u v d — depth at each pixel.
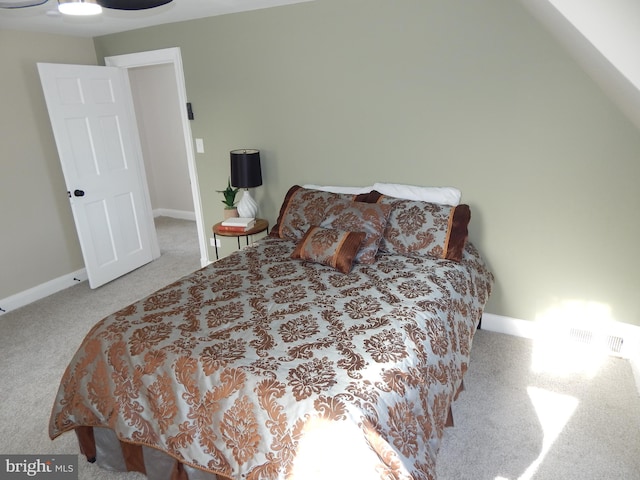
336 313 1.93
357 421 1.35
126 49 3.83
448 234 2.54
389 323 1.83
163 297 2.14
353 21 2.85
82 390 1.83
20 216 3.57
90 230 3.75
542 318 2.80
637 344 2.54
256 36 3.21
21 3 1.46
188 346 1.69
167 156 5.94
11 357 2.84
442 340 1.89
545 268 2.70
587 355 2.64
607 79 1.75
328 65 3.02
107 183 3.88
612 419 2.10
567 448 1.94
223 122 3.60
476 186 2.77
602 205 2.46
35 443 2.12
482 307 2.50
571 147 2.45
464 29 2.54
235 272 2.44
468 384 2.39
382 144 2.99
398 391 1.52
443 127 2.76
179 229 5.63
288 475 1.35
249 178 3.33
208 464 1.52
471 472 1.83
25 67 3.49
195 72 3.57
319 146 3.25
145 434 1.65
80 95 3.57
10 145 3.45
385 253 2.64
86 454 1.95
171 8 2.97
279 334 1.76
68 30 3.52
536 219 2.65
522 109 2.51
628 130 2.29
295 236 2.93
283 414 1.41
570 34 1.64
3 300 3.50
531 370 2.50
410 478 1.32
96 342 1.83
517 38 2.42
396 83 2.82
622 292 2.53
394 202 2.78
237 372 1.54
